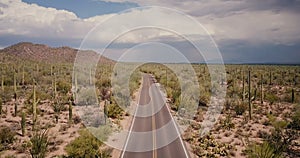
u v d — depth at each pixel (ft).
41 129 93.71
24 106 134.21
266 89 200.44
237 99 149.28
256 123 107.65
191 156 66.54
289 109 136.46
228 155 69.36
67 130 93.15
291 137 80.07
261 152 63.82
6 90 170.71
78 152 62.34
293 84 234.17
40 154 63.10
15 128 94.27
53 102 146.20
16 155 68.80
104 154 63.36
